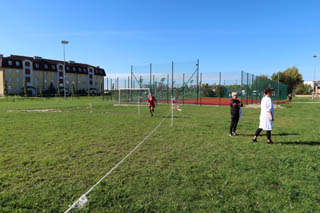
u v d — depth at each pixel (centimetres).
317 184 362
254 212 282
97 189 339
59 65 6531
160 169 424
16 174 394
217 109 1811
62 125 931
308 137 714
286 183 362
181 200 311
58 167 433
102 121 1058
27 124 954
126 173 402
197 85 2420
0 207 290
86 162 464
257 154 524
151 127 893
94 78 7700
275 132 802
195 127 895
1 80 5381
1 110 1647
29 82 5834
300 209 287
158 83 2717
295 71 6550
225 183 361
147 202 306
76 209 286
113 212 282
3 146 584
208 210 286
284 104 2530
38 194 325
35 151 540
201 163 459
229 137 714
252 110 1734
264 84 2795
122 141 649
